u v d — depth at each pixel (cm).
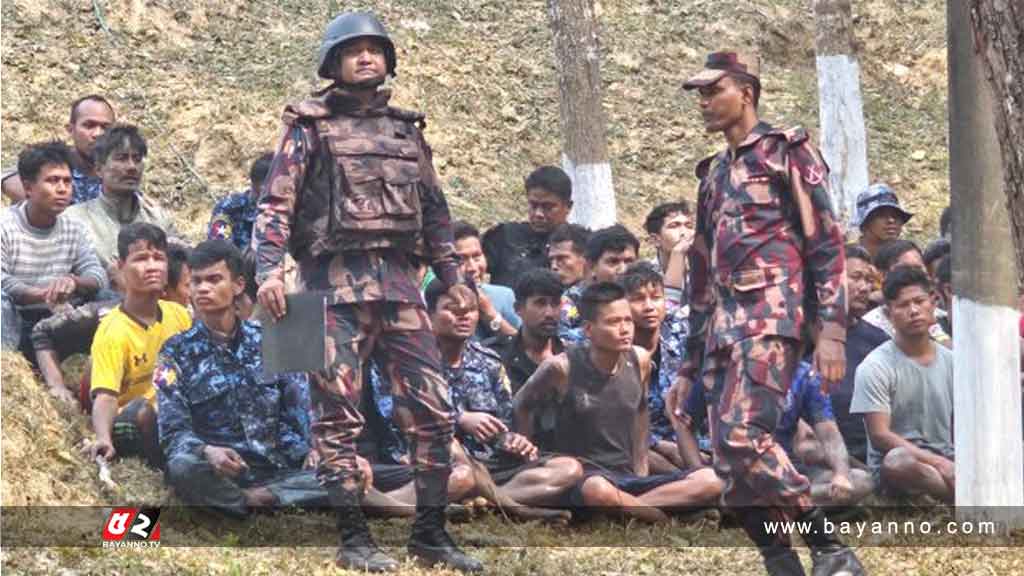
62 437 1040
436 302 1058
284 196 889
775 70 2653
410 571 908
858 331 1188
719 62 888
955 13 1049
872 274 1220
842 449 1085
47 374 1104
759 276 862
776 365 855
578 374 1072
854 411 1123
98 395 1043
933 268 1355
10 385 1047
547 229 1297
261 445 1024
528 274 1116
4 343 1138
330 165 894
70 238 1188
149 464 1045
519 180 2248
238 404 1025
